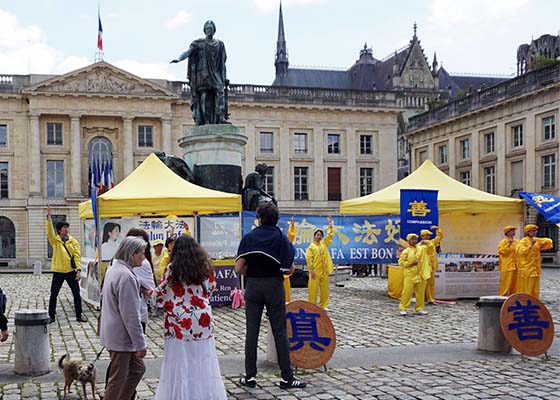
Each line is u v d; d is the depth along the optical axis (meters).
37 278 32.94
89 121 55.28
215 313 14.71
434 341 10.90
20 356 8.40
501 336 9.73
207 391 6.12
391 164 62.06
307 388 7.59
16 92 53.84
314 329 8.58
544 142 45.31
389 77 92.44
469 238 20.09
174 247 6.27
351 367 8.76
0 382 8.05
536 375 8.27
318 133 60.50
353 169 61.22
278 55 99.44
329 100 60.41
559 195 43.66
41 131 54.53
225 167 17.97
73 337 11.59
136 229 7.61
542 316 9.40
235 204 15.33
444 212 18.47
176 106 57.03
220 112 18.39
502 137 49.88
